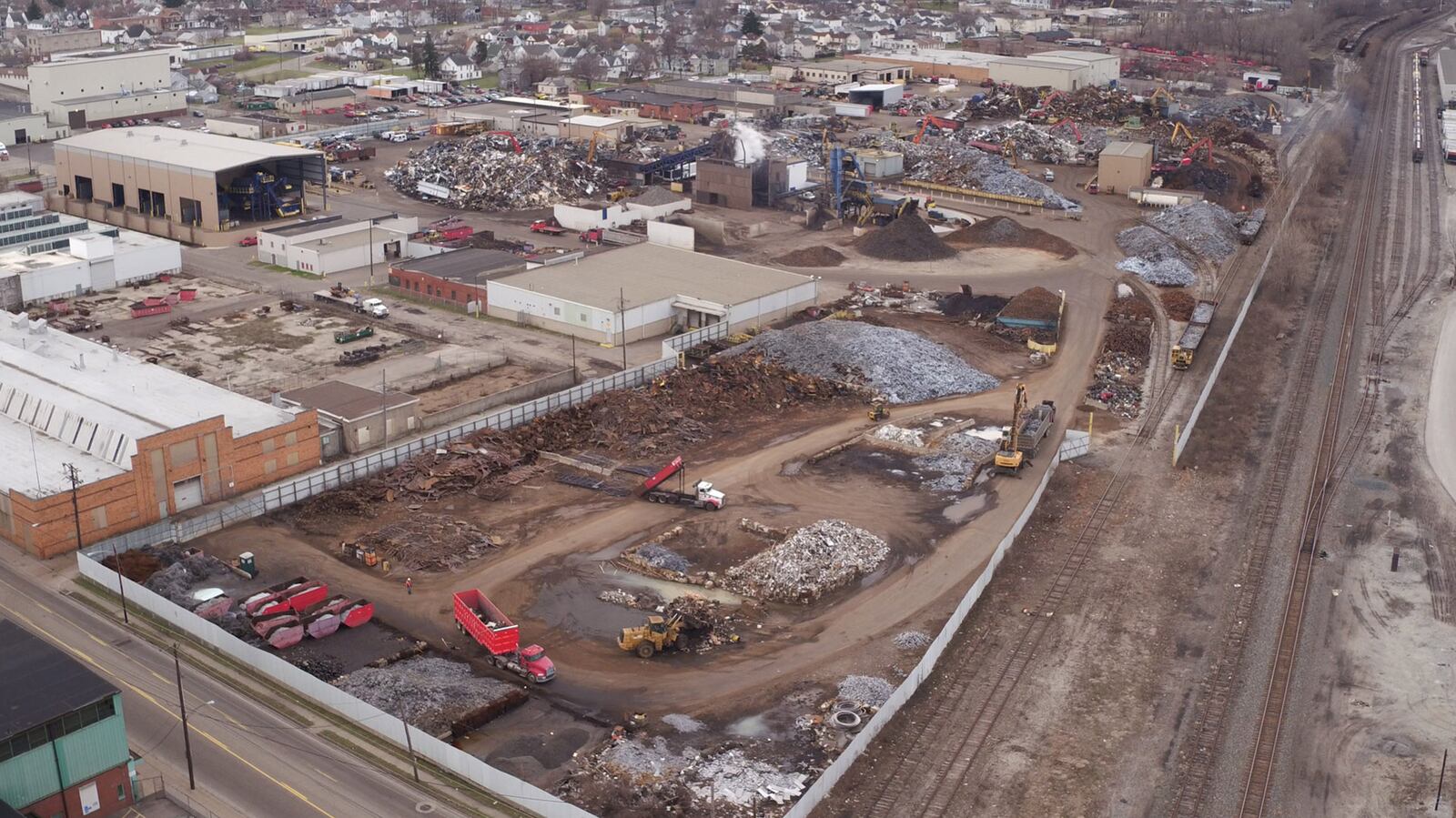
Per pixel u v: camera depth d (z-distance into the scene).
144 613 75.69
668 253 148.88
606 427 104.38
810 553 82.38
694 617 75.06
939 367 118.88
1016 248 166.25
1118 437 106.94
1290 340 133.38
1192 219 173.25
